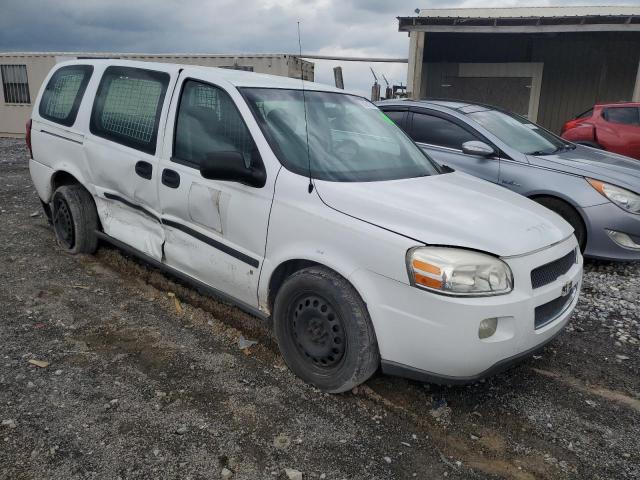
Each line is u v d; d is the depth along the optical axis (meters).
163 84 4.21
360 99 4.57
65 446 2.67
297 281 3.22
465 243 2.86
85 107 4.82
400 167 3.89
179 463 2.61
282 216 3.31
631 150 10.56
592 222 5.47
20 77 19.83
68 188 5.05
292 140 3.59
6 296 4.31
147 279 4.78
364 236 2.98
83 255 5.20
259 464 2.64
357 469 2.66
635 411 3.29
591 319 4.54
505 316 2.82
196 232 3.85
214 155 3.33
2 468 2.50
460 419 3.12
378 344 2.99
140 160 4.21
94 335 3.79
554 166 5.78
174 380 3.30
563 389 3.49
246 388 3.26
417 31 13.25
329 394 3.24
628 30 12.15
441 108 6.58
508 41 16.11
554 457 2.85
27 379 3.19
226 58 17.27
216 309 4.27
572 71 15.98
